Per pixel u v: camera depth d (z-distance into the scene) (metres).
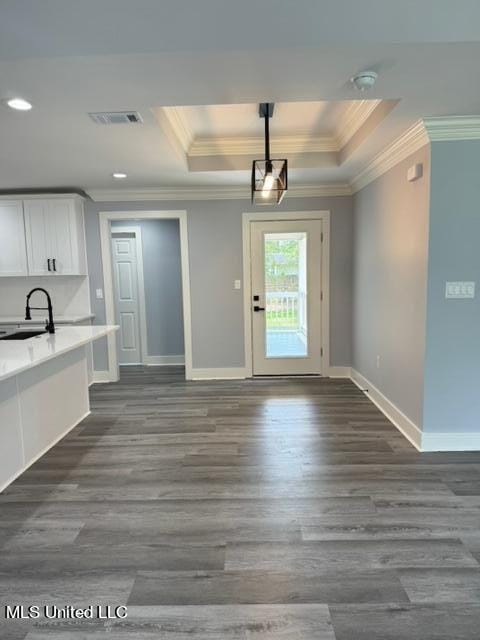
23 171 3.96
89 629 1.59
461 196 2.89
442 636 1.54
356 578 1.82
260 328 5.20
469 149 2.85
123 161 3.63
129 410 4.12
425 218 2.97
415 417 3.21
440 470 2.79
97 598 1.74
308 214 4.98
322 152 4.09
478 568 1.87
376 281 4.09
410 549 2.00
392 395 3.71
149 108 2.46
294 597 1.72
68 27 1.65
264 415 3.88
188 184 4.67
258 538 2.10
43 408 3.17
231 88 2.21
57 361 3.40
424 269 3.01
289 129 3.74
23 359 2.47
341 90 2.27
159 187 4.80
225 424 3.68
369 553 1.98
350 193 4.93
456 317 2.99
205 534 2.14
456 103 2.48
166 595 1.74
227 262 5.10
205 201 5.01
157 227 6.12
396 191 3.53
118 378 5.35
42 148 3.22
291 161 4.10
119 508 2.40
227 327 5.20
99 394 4.71
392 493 2.51
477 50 1.84
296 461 2.94
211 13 1.62
